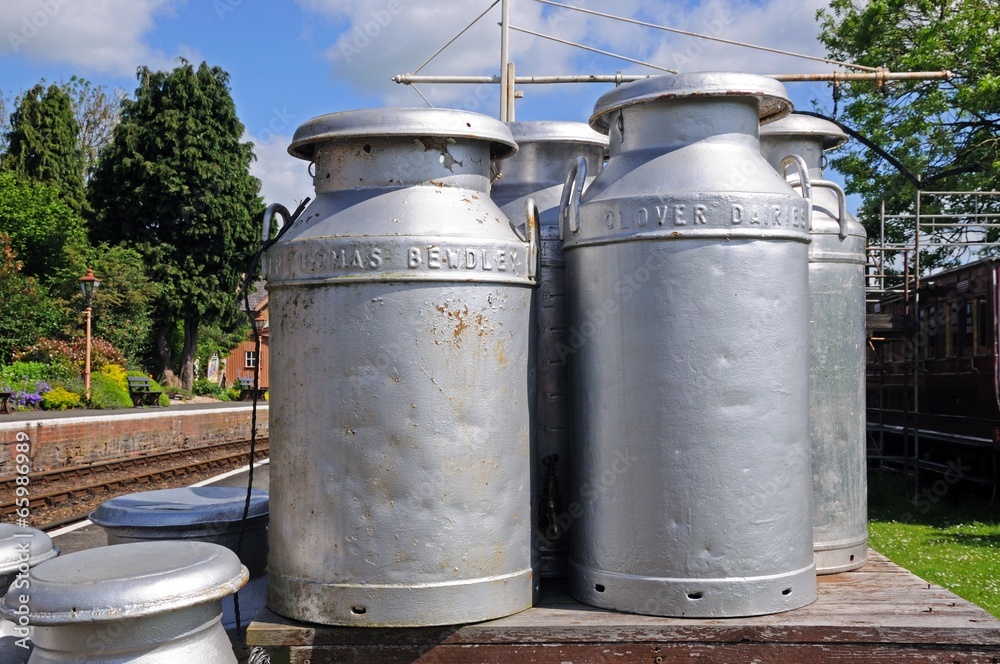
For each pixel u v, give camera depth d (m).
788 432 3.50
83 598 2.61
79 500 12.96
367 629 3.28
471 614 3.29
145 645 2.69
